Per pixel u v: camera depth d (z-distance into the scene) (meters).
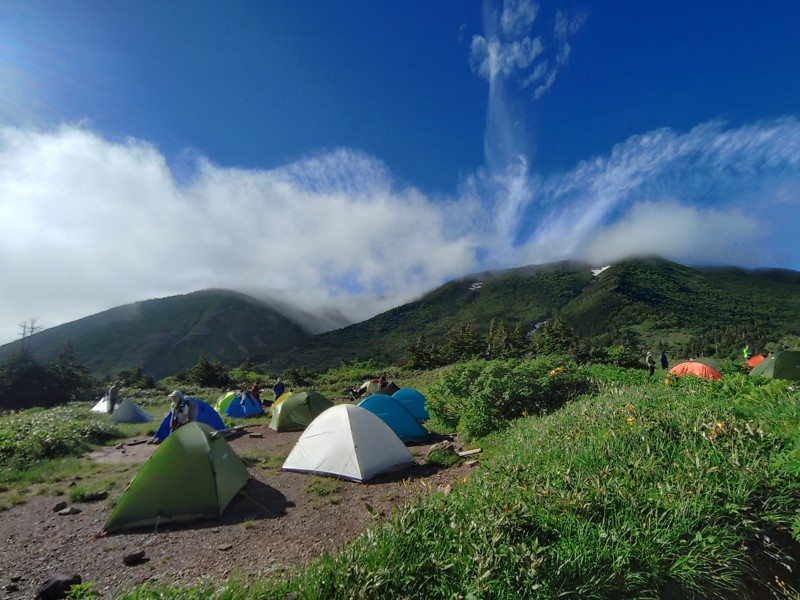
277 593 3.50
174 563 5.08
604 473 4.88
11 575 4.90
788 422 5.85
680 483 4.55
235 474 7.69
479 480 5.53
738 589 3.77
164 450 6.79
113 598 3.85
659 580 3.62
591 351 33.16
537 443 6.79
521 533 3.93
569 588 3.43
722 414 6.12
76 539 5.91
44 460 10.30
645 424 6.07
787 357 15.27
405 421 11.96
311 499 7.24
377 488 7.68
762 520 4.32
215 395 33.69
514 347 50.09
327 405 15.81
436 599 3.27
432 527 4.09
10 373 31.44
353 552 3.84
